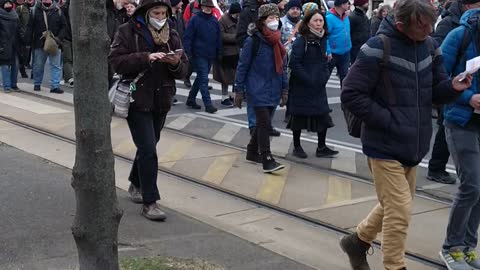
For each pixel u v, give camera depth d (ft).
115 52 17.60
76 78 10.19
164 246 16.12
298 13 33.96
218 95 43.24
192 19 36.14
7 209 18.58
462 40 15.14
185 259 15.14
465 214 15.25
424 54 13.67
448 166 25.88
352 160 26.81
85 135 10.28
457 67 15.31
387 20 13.71
